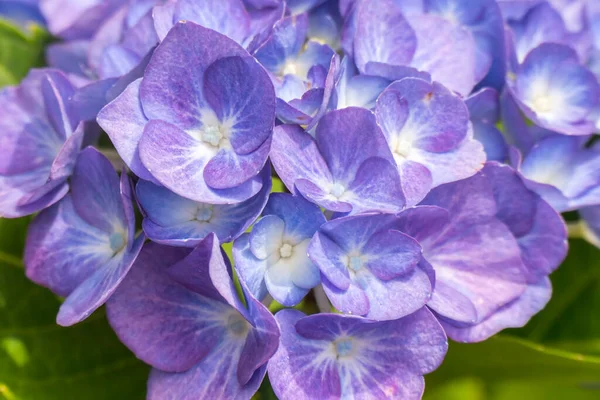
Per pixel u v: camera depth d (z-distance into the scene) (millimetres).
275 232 320
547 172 361
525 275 341
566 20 400
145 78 321
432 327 320
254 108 321
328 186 326
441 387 416
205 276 315
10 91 365
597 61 388
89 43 396
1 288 377
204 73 323
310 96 322
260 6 351
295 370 316
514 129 362
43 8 416
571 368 374
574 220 397
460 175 333
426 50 359
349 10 347
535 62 367
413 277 321
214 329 332
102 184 336
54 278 344
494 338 363
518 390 468
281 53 336
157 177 313
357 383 325
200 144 328
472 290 341
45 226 344
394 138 336
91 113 346
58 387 367
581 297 400
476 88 370
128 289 328
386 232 321
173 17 337
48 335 374
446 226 342
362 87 336
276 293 318
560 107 370
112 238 338
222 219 323
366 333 326
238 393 316
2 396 354
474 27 372
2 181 359
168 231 320
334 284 314
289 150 322
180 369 330
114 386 372
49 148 364
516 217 348
